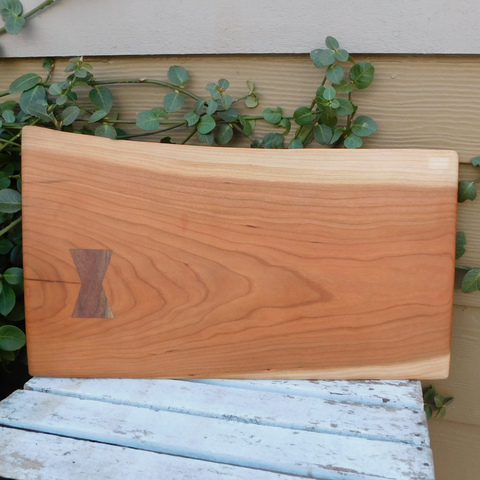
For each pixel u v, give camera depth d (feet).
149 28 2.52
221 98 2.43
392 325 2.17
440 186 2.10
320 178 2.17
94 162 2.24
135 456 1.69
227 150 2.22
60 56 2.66
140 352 2.27
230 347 2.24
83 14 2.57
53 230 2.27
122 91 2.69
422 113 2.40
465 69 2.30
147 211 2.24
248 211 2.21
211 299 2.24
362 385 2.15
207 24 2.46
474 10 2.18
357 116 2.46
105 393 2.11
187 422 1.87
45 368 2.30
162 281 2.25
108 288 2.26
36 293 2.29
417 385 2.14
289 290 2.21
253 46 2.44
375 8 2.27
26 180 2.26
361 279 2.17
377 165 2.14
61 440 1.78
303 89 2.48
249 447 1.72
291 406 1.98
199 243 2.23
